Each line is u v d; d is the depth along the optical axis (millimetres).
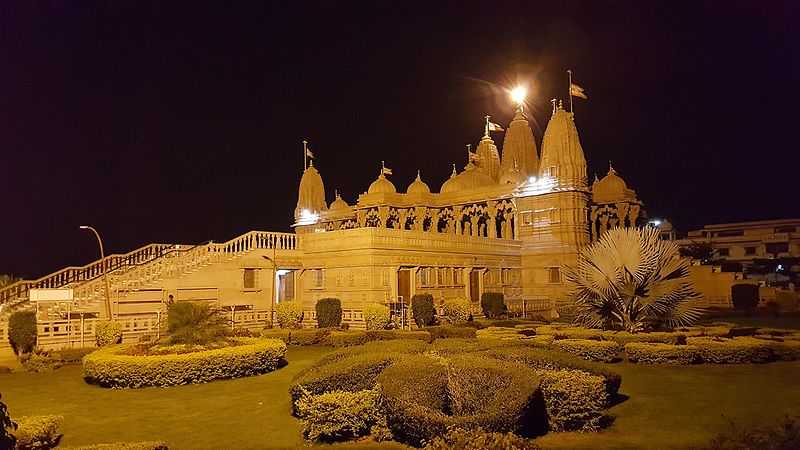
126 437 14242
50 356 25266
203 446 13281
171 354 20891
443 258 43469
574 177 52375
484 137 72250
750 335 25875
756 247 91188
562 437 13039
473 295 46375
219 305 37500
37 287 35406
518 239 54375
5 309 31375
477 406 13016
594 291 27469
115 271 36344
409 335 29328
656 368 21484
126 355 20984
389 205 59031
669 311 27000
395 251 39531
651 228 27766
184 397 18422
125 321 29375
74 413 16766
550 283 51781
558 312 41125
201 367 20500
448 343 17188
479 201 56750
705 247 78438
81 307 31656
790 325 37156
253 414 16094
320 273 41469
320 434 13258
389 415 12773
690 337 24500
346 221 65188
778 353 22547
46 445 13180
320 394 14070
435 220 59938
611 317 28359
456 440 9695
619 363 22625
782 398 16312
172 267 36312
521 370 13133
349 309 38781
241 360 21375
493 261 49156
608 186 58906
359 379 14219
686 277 27297
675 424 13984
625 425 14008
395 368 13609
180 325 23234
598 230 60625
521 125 65000
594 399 13477
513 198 54656
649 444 12398
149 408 17125
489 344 16781
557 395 13461
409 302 39969
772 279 83125
